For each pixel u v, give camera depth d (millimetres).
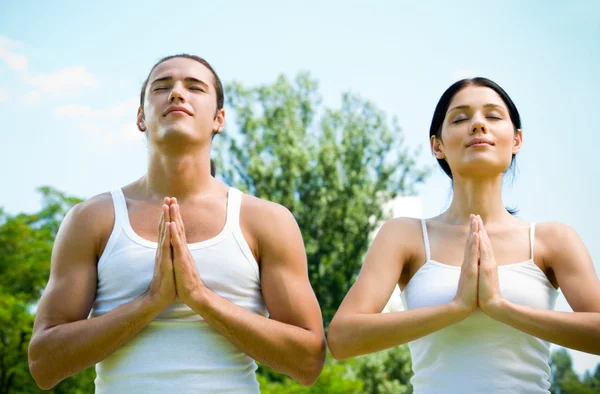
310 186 24672
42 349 2895
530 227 3324
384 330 2963
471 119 3301
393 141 26047
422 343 3154
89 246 3088
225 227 3127
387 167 25672
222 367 2971
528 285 3127
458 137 3314
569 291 3129
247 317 2914
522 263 3191
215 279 3033
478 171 3266
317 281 23703
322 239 24266
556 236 3260
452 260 3229
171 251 2871
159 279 2850
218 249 3074
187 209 3186
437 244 3289
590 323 2873
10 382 14297
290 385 13719
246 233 3164
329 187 24594
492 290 2955
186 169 3201
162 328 2963
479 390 2994
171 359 2922
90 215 3131
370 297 3148
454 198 3416
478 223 3020
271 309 3135
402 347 19016
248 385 3037
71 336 2857
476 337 3053
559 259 3213
